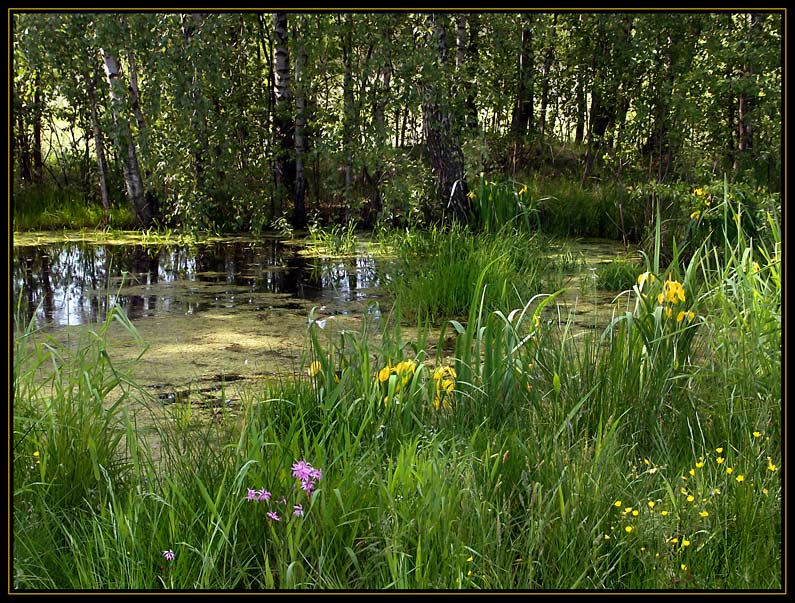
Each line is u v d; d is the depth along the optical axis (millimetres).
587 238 10711
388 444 3305
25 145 12984
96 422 3205
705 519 2713
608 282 7430
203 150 9609
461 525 2582
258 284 7781
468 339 3777
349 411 3244
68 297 7102
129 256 9359
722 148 9586
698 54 10234
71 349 5289
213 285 7711
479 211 9852
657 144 11305
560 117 15578
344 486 2738
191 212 9953
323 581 2453
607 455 2994
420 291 6613
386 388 3605
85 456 3029
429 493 2596
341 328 5941
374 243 10227
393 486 2703
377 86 9953
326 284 7793
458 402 3684
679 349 3846
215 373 4832
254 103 11562
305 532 2621
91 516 2869
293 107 11953
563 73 13391
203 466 2979
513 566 2619
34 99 12375
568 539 2615
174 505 2748
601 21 11938
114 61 9766
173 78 9227
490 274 6746
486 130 12930
